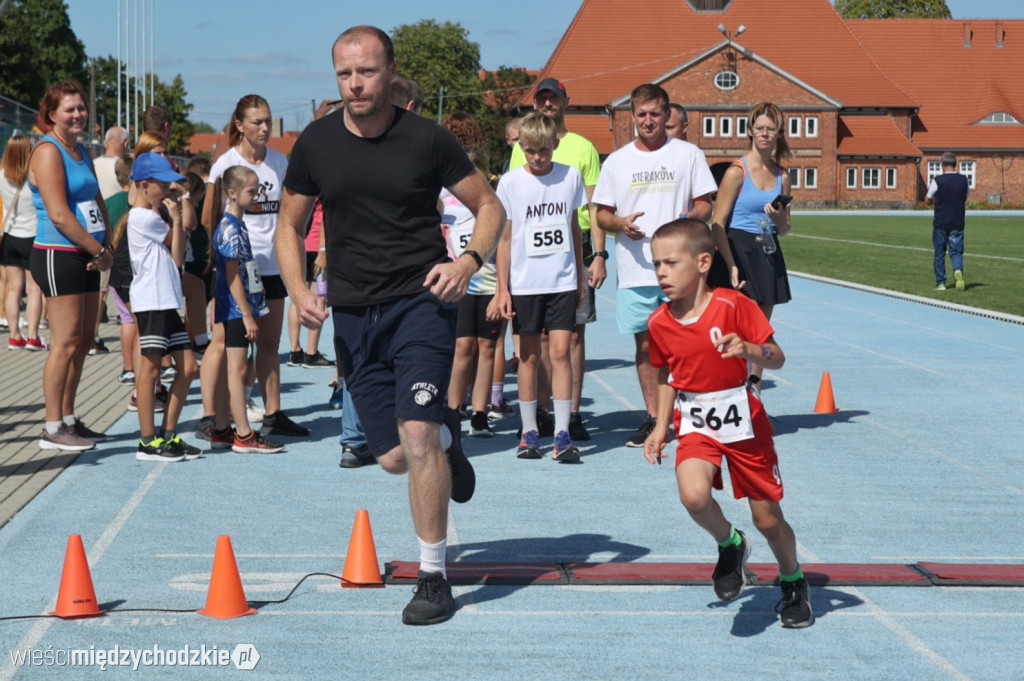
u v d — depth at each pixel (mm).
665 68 95000
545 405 10547
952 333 18438
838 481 8812
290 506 7941
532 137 9273
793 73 96375
